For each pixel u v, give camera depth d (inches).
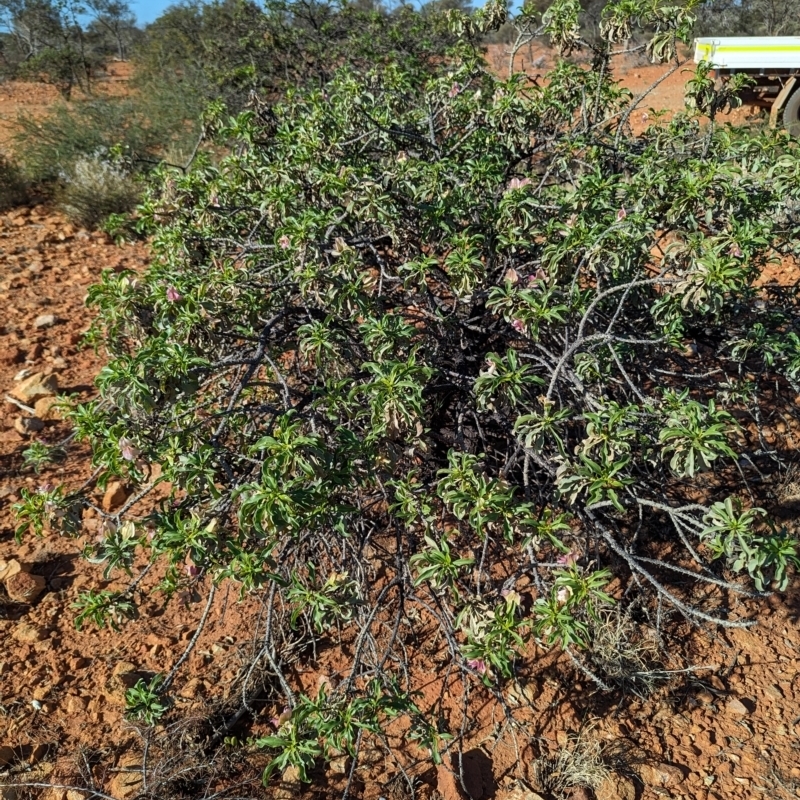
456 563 84.2
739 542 81.6
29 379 199.8
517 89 147.7
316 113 144.6
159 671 117.9
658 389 119.1
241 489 75.3
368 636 104.3
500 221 113.2
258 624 116.9
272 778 101.8
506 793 100.6
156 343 90.7
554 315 92.4
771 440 156.7
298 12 392.5
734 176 121.3
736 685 114.4
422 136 153.6
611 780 101.3
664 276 107.2
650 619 119.2
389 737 107.3
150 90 498.6
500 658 83.0
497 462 121.0
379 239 125.6
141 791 98.6
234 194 140.5
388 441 89.0
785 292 144.1
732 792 100.3
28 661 120.8
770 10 759.1
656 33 137.1
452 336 118.9
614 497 81.9
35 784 98.5
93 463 95.4
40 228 343.9
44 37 1051.3
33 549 144.6
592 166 133.6
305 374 130.6
